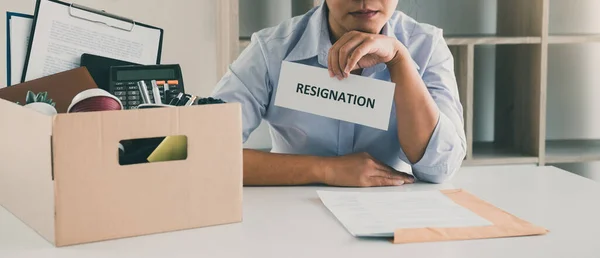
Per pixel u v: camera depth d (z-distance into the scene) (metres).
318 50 1.49
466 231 0.97
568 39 2.54
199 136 0.99
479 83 2.94
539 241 0.94
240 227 1.01
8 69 1.24
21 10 2.60
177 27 2.72
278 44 1.55
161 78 1.28
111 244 0.93
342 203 1.14
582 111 3.02
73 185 0.91
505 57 2.83
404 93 1.35
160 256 0.88
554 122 3.02
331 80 1.26
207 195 1.01
